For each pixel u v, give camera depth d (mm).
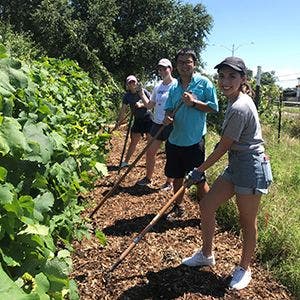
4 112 2580
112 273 4203
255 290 4105
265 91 17641
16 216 2264
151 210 5926
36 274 2377
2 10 32156
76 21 26391
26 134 2650
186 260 4379
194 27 28703
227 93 3840
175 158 5438
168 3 28984
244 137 3859
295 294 4117
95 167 4527
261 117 17359
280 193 6992
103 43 26438
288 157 11633
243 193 3891
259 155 3883
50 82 5695
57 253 3385
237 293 4023
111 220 5582
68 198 3355
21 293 1870
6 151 2328
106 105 10453
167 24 28453
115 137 11875
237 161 3906
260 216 5289
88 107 7812
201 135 5336
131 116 7789
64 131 4090
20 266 2363
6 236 2361
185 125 5273
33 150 2576
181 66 5207
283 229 4945
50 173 3061
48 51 26266
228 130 3816
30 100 3146
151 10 29094
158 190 6871
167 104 5445
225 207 5578
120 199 6391
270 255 4688
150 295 3938
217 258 4605
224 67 3764
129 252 4258
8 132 2381
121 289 3977
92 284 4027
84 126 5973
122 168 8266
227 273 4324
